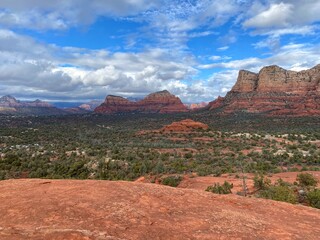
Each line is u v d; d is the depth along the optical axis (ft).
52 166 202.28
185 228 29.04
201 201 39.55
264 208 40.40
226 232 29.01
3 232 24.41
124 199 35.19
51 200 32.86
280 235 29.81
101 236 24.66
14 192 37.17
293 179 128.36
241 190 107.14
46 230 24.89
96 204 32.32
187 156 245.65
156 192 40.24
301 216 38.40
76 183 42.11
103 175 166.91
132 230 26.89
